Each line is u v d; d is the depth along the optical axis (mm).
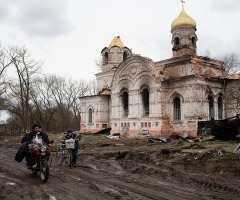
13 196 8555
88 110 48500
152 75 36281
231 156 14227
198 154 16719
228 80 36625
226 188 9633
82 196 8539
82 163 15656
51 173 12586
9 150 24156
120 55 49719
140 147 24438
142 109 37938
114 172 12961
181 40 40406
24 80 51469
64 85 75438
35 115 66250
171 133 35406
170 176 11844
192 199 8344
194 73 34781
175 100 35938
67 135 15039
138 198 8312
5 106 56500
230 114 36438
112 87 42250
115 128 41344
